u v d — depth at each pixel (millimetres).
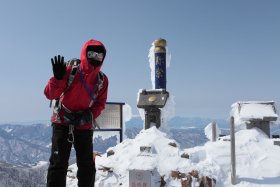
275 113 10320
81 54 3408
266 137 10078
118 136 10500
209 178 7000
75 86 3359
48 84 3244
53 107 3490
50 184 3383
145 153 7316
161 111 9719
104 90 3646
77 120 3428
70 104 3428
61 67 3180
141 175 6555
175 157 7453
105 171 7383
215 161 8023
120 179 7109
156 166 6984
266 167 8062
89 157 3594
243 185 7215
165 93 9711
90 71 3381
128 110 10641
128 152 7875
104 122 10352
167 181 6797
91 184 3609
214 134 10438
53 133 3490
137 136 8656
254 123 10477
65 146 3439
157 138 8234
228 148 9047
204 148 9125
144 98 9781
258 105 10664
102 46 3391
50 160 3461
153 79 10492
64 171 3441
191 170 7055
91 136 3611
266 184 7246
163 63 10305
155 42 10375
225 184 7270
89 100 3494
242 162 8266
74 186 7258
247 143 9320
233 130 7441
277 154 8734
